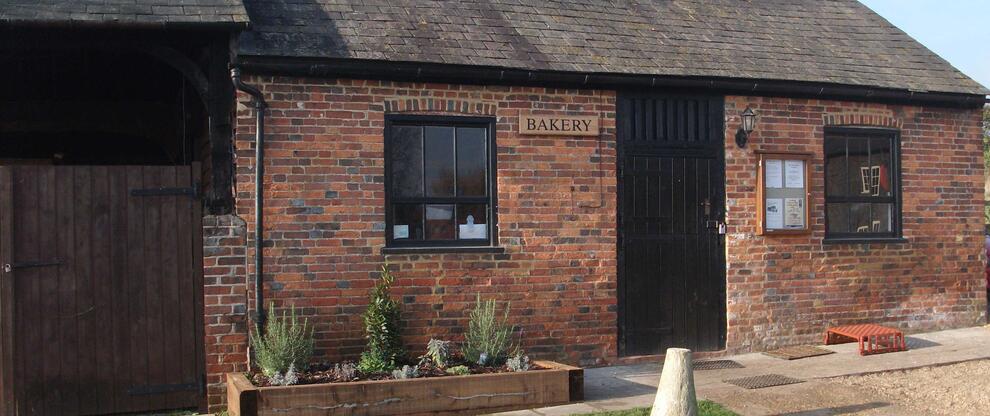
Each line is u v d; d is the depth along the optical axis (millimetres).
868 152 10375
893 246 10383
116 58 9086
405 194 8547
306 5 8852
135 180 7789
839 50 10703
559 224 8961
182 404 7848
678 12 10727
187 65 8016
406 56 8305
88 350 7648
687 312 9477
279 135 8055
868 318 10242
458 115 8625
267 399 6863
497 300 8719
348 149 8250
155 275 7812
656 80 9078
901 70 10562
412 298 8430
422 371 7574
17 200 7508
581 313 9023
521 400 7473
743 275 9664
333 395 7016
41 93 10648
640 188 9328
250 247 7891
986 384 8008
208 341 7770
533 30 9430
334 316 8172
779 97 9844
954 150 10758
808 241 9961
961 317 10805
